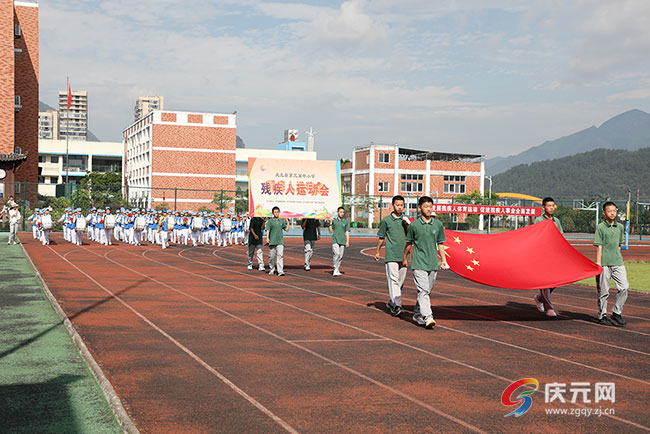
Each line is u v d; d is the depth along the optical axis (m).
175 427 5.13
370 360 7.69
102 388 6.09
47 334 8.69
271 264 18.69
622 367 7.63
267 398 6.01
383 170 88.50
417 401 6.03
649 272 22.80
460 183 92.25
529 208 40.91
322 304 12.48
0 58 53.09
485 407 5.89
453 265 10.96
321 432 5.10
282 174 19.86
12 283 14.52
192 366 7.17
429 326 9.87
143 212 34.81
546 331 10.12
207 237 35.34
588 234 71.31
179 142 89.00
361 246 38.25
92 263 20.59
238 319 10.43
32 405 5.56
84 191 52.78
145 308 11.32
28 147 60.72
